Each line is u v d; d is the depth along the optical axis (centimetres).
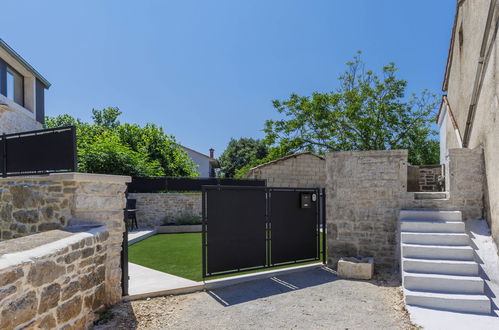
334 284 529
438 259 483
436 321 372
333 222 654
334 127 1902
